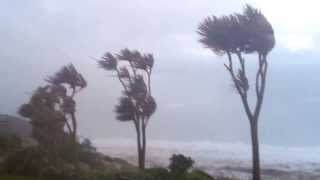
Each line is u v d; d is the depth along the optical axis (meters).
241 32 19.00
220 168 36.50
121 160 31.86
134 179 17.16
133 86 27.30
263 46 18.95
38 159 19.83
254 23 19.05
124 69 27.83
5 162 20.06
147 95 27.39
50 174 18.52
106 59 28.02
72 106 27.88
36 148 21.11
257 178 18.17
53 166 19.36
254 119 18.61
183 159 18.09
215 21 19.56
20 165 19.62
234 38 19.09
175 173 17.73
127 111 26.97
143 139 26.62
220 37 19.30
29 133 34.56
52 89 28.27
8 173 19.55
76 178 18.02
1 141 27.62
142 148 26.52
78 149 26.12
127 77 27.67
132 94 27.20
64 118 26.64
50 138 24.67
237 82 19.09
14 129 37.34
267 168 40.06
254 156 18.34
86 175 17.95
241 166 39.69
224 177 24.89
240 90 19.06
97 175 17.86
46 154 21.06
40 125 25.00
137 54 27.88
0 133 30.05
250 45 19.05
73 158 24.34
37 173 19.06
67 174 18.31
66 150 24.58
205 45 19.83
